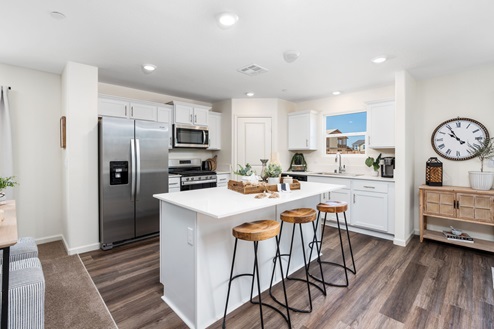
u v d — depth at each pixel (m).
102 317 1.81
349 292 2.13
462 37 2.30
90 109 3.05
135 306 1.95
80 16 1.96
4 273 1.26
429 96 3.55
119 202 3.19
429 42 2.41
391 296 2.07
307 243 2.77
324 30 2.18
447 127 3.38
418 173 3.65
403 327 1.70
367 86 3.98
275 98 4.82
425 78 3.55
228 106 4.90
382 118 3.77
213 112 4.95
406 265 2.64
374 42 2.41
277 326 1.72
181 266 1.87
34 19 2.00
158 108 4.09
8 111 2.96
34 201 3.26
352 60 2.87
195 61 2.91
